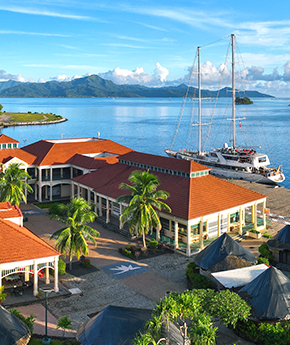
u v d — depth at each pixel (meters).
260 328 27.22
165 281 38.81
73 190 66.75
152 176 45.91
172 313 22.41
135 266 42.53
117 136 198.88
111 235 52.66
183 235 47.84
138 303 34.19
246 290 30.16
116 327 24.05
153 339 21.09
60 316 31.77
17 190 53.09
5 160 68.88
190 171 52.91
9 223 40.09
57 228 54.84
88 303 34.16
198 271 39.75
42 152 74.38
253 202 53.31
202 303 26.83
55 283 36.03
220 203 49.81
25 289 36.56
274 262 43.59
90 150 78.12
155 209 49.66
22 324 25.52
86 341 23.59
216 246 38.69
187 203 47.75
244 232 52.34
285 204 70.50
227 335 28.69
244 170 92.81
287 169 117.19
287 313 27.62
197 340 21.78
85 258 44.38
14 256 34.31
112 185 58.62
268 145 167.12
